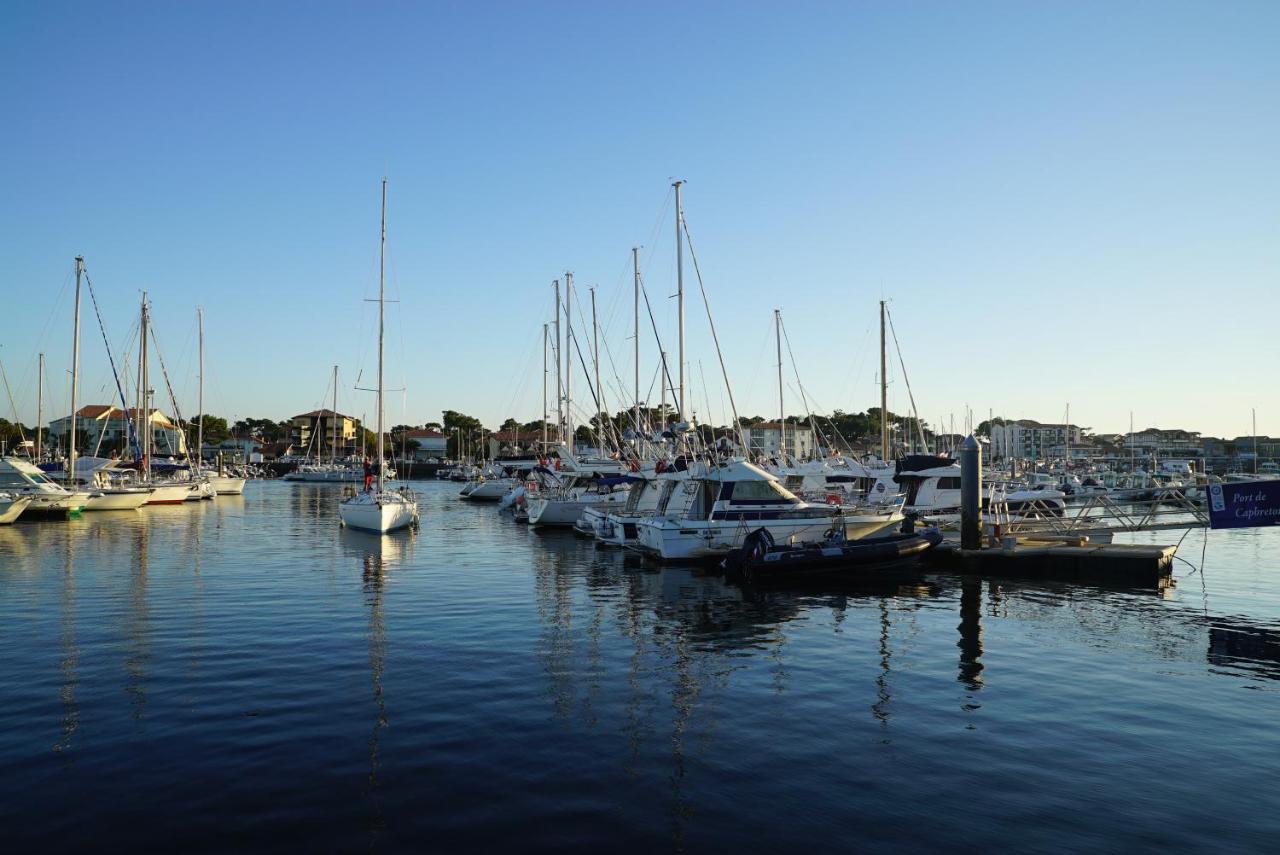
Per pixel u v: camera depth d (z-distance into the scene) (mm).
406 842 7414
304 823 7750
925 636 15781
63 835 7480
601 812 8047
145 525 40156
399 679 12508
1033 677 12867
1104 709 11273
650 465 33625
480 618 17234
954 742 9992
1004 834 7645
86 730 10148
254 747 9625
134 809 8000
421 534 36688
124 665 13172
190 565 25234
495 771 9008
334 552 29094
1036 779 8898
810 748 9781
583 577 23328
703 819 7922
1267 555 29578
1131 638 15641
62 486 47344
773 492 26266
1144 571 22656
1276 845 7469
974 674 13047
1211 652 14516
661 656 14125
